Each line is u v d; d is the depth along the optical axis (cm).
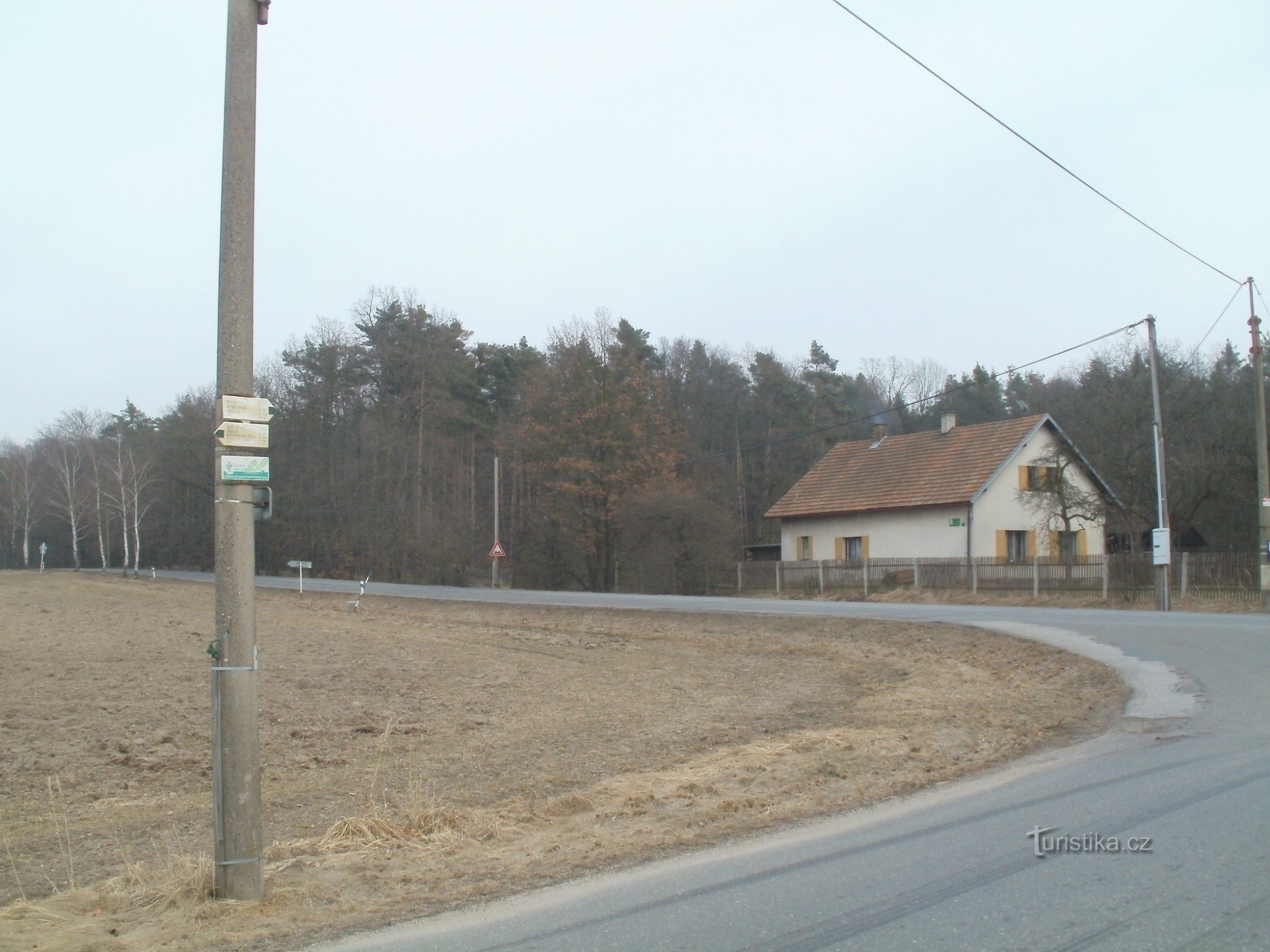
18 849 817
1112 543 4684
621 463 5272
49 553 9550
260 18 682
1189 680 1341
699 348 7250
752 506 6962
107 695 1611
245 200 666
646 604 3275
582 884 632
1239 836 644
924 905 547
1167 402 3828
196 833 862
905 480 4653
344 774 1083
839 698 1558
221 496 648
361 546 6412
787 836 723
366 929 565
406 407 6444
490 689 1709
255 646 652
